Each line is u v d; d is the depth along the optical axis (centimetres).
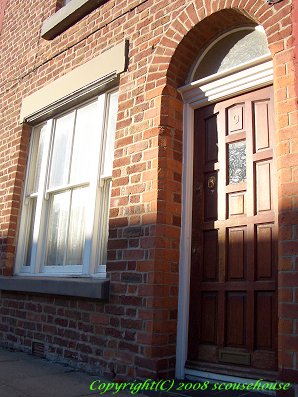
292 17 319
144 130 401
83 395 313
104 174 456
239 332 337
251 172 353
